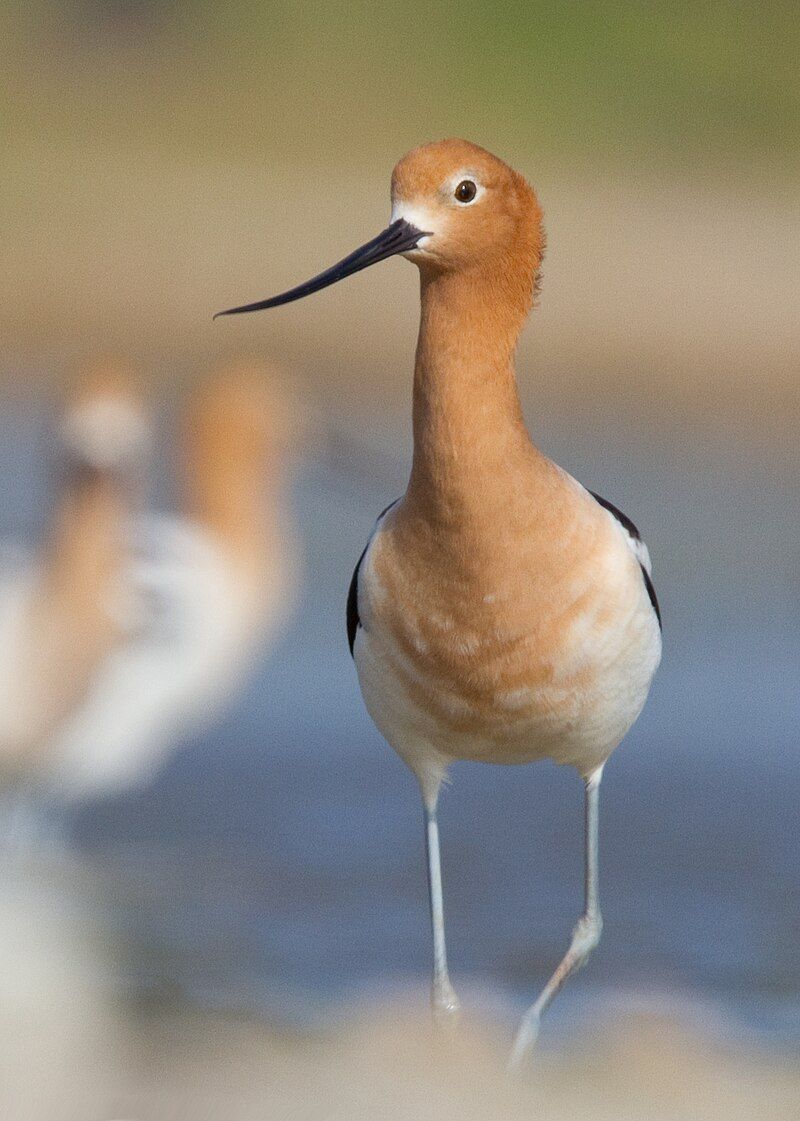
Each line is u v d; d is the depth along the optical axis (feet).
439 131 144.46
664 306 108.06
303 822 37.14
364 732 43.78
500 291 22.72
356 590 24.13
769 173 138.51
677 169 138.00
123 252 115.55
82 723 37.91
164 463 65.77
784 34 154.20
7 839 36.96
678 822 36.91
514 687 22.90
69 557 38.09
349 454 48.14
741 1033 24.75
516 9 157.89
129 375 39.83
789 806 37.91
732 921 30.83
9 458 66.54
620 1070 21.59
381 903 31.91
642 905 31.71
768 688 45.60
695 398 91.40
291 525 57.41
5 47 151.12
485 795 39.52
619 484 68.23
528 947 29.53
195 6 158.10
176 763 41.65
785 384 95.76
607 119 145.69
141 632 38.63
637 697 24.03
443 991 24.40
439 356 22.54
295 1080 21.07
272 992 26.86
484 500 22.21
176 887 32.96
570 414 85.56
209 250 117.39
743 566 55.93
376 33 158.10
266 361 97.86
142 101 145.18
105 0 154.71
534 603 22.50
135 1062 22.11
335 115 145.79
